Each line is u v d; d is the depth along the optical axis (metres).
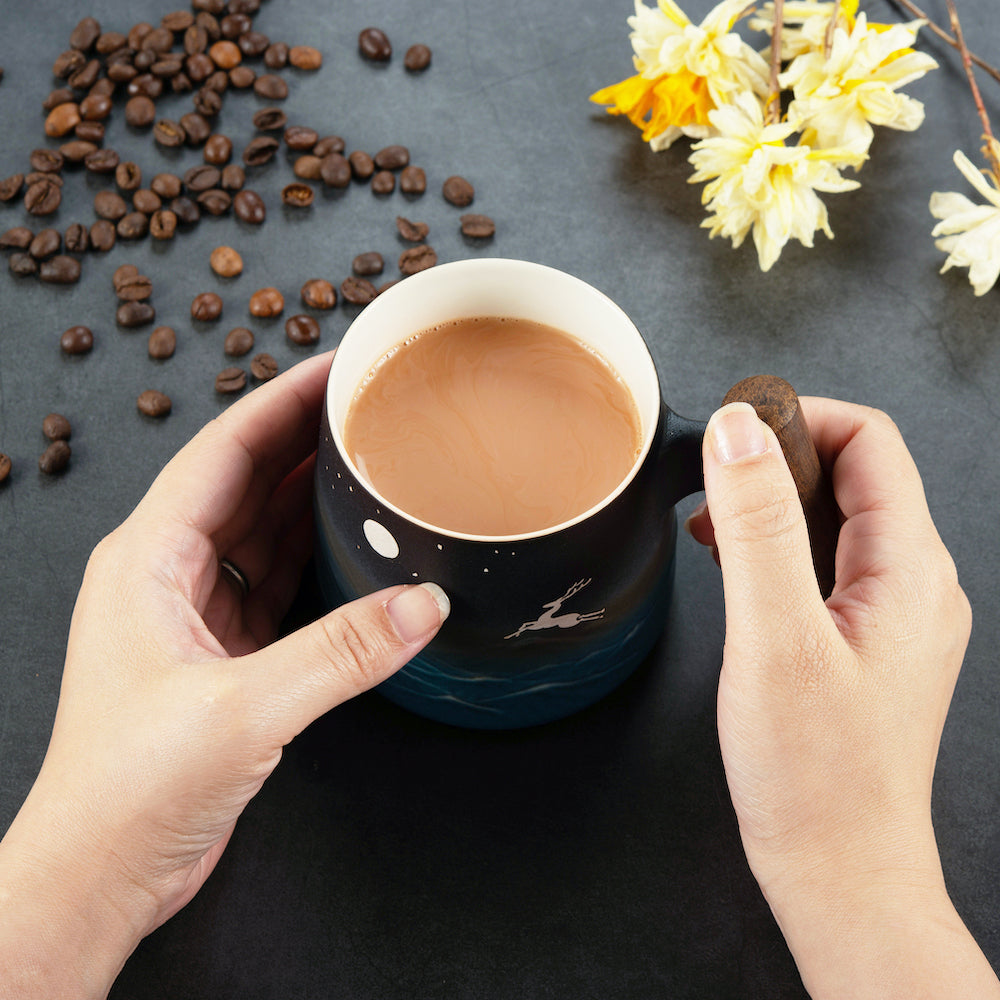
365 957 0.58
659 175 0.73
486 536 0.51
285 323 0.70
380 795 0.61
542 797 0.61
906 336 0.69
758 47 0.75
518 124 0.75
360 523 0.51
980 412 0.68
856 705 0.52
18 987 0.52
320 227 0.72
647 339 0.69
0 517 0.66
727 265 0.71
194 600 0.56
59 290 0.71
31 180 0.72
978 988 0.50
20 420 0.68
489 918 0.59
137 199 0.72
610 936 0.59
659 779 0.61
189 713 0.52
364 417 0.55
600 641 0.54
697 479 0.53
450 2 0.78
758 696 0.51
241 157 0.74
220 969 0.58
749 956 0.58
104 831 0.52
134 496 0.66
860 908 0.52
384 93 0.75
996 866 0.60
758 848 0.53
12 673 0.63
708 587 0.64
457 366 0.56
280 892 0.59
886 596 0.54
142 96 0.74
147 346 0.69
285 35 0.77
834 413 0.58
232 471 0.57
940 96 0.75
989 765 0.61
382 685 0.57
